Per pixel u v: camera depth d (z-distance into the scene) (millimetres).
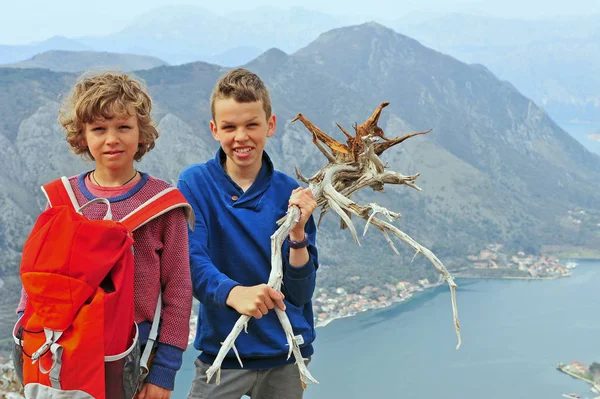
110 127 1813
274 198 2178
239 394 2111
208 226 2113
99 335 1576
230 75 2061
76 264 1564
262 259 2109
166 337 1841
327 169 2178
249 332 2088
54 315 1562
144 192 1879
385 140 2275
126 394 1693
